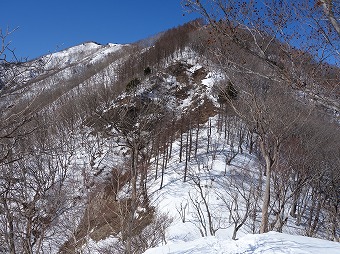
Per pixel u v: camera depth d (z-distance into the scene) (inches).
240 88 384.8
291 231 853.8
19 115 241.0
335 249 250.7
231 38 242.5
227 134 1608.0
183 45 2298.2
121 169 908.0
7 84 226.4
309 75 236.8
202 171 1273.4
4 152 267.6
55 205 543.2
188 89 1990.7
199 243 305.6
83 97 1359.5
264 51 240.2
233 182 1112.2
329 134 743.7
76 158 916.0
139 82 1653.5
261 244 272.4
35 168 542.6
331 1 204.1
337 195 876.6
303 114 418.0
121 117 909.2
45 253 545.3
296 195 736.3
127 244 410.3
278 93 398.3
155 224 637.3
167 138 1438.2
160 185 1200.8
